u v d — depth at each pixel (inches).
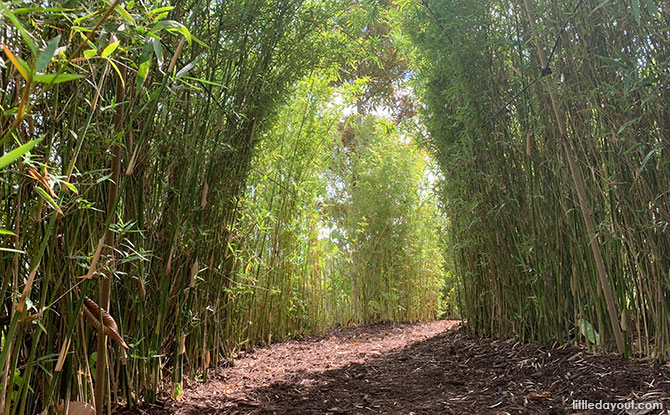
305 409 79.0
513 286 110.3
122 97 58.0
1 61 32.8
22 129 45.0
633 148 69.9
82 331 55.0
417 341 146.3
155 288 76.4
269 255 146.9
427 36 115.6
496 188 110.5
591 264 86.5
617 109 74.9
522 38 98.1
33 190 46.4
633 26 71.4
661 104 69.9
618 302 81.6
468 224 119.8
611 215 78.8
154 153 71.8
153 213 74.2
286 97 111.7
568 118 86.4
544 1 86.1
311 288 178.1
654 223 72.9
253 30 90.9
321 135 156.0
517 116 103.3
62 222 51.7
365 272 211.2
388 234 212.4
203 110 83.7
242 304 125.1
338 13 108.2
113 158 56.6
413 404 80.4
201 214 82.7
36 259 40.8
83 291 51.1
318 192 179.9
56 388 54.2
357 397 86.9
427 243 221.1
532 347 101.7
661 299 74.7
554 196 94.3
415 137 142.1
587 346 89.4
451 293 230.8
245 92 95.1
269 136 113.8
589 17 77.1
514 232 107.3
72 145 51.7
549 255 97.0
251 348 137.9
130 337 70.5
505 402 74.9
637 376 73.0
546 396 74.0
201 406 77.4
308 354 135.1
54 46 23.9
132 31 41.1
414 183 215.9
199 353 95.7
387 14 128.4
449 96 116.1
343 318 209.2
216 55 83.3
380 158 212.7
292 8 96.7
